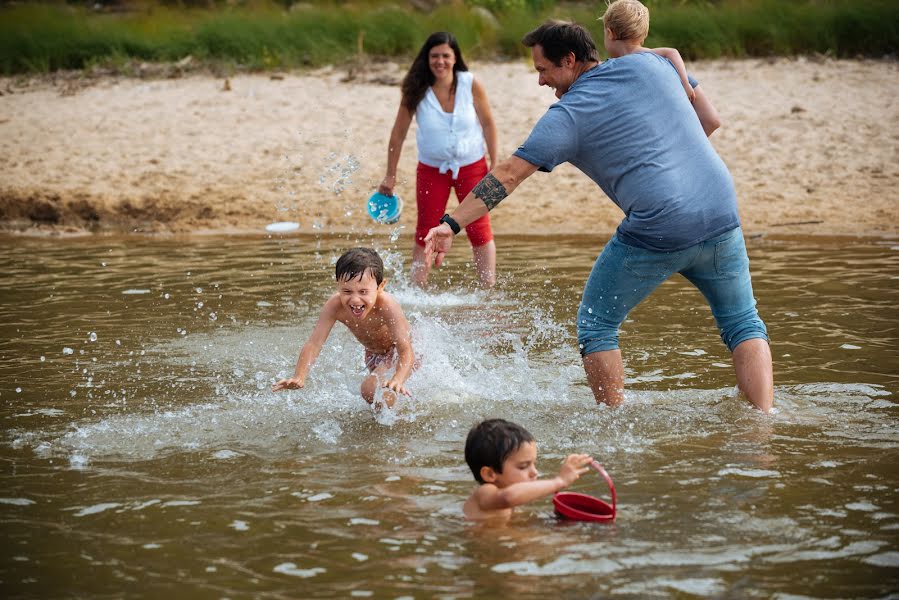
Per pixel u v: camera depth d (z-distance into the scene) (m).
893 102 15.58
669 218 5.46
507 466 4.40
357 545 4.13
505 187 5.61
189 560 4.02
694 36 18.53
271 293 9.14
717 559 3.94
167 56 20.33
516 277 9.66
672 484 4.70
